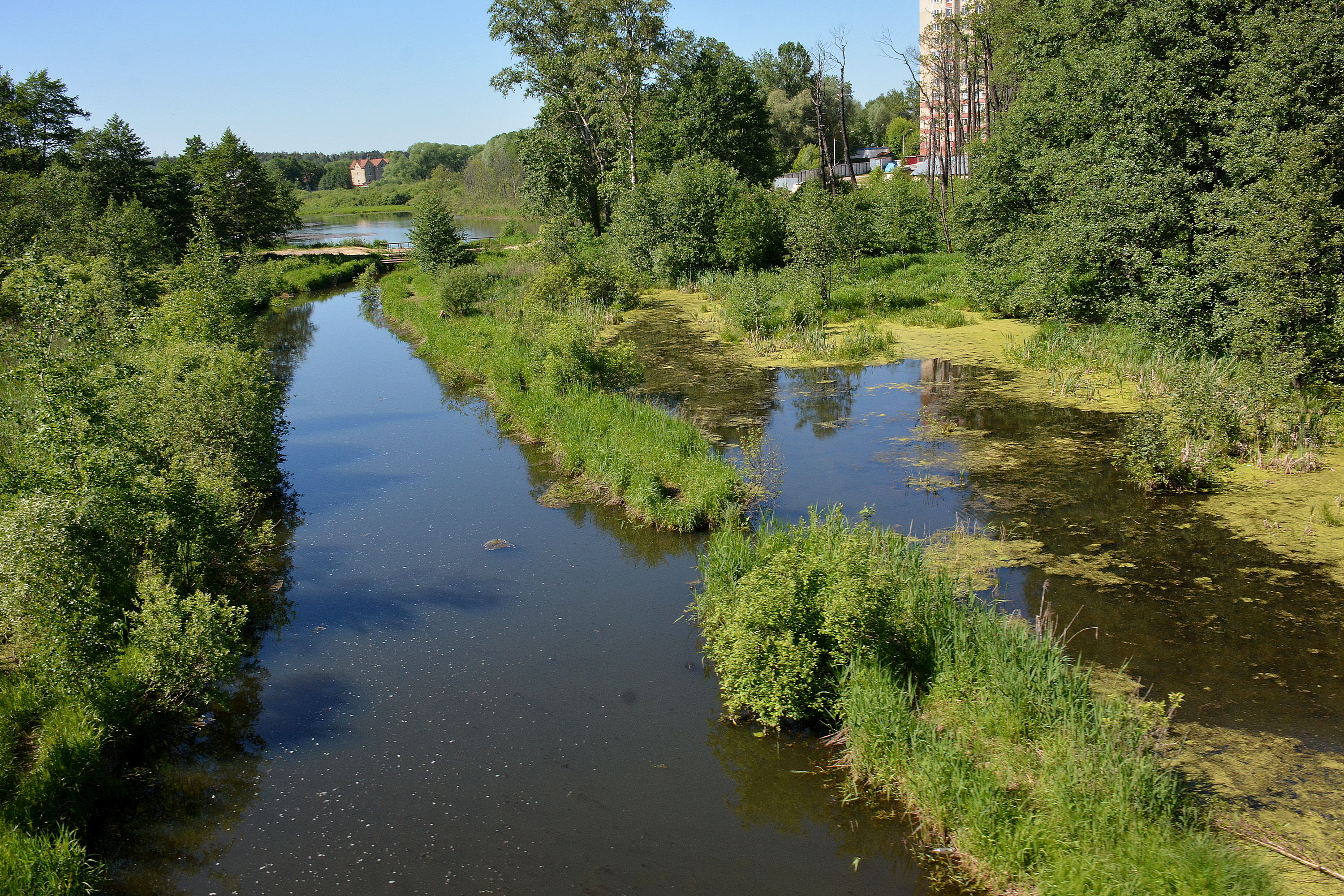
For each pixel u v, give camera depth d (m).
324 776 6.88
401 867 5.88
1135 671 7.50
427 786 6.73
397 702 7.87
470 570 10.60
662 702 7.76
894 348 21.48
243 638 9.11
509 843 6.07
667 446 13.34
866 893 5.50
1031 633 8.05
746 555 9.45
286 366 23.84
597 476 13.20
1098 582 9.16
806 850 5.92
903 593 8.04
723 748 7.09
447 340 23.20
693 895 5.54
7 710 6.99
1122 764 5.75
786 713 7.16
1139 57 17.41
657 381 19.53
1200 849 4.99
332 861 5.95
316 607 9.74
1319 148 13.47
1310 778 6.05
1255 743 6.47
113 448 8.88
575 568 10.62
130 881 5.82
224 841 6.20
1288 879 5.07
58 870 5.56
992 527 10.73
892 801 6.29
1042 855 5.34
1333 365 14.23
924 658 7.42
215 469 11.59
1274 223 13.55
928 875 5.63
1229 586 8.95
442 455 15.31
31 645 7.93
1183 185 16.55
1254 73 14.68
